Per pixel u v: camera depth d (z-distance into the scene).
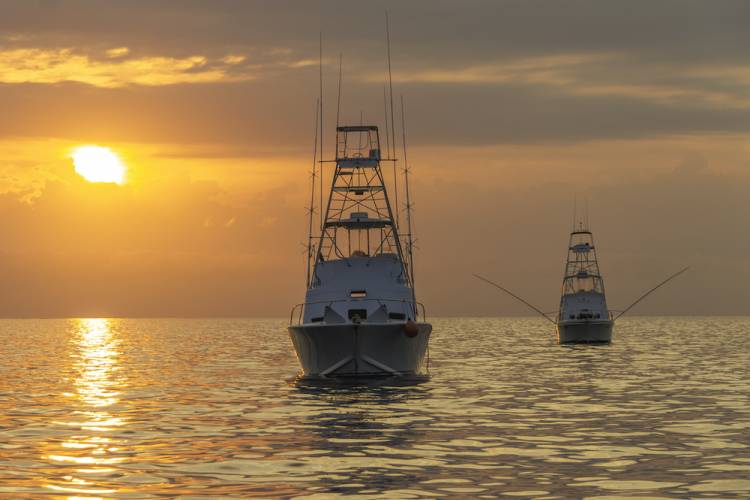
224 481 23.86
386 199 56.44
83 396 46.59
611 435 31.58
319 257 56.09
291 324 55.06
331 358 50.62
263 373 63.03
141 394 47.56
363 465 26.03
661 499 21.81
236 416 37.38
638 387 49.97
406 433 32.22
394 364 51.12
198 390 49.72
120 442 30.47
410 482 23.67
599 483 23.56
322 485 23.34
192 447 29.34
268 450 28.70
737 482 23.66
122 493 22.47
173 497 22.06
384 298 53.38
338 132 56.97
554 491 22.62
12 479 24.19
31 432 33.00
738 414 37.38
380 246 56.94
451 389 48.22
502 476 24.42
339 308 52.97
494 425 34.16
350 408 39.84
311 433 32.38
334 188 56.75
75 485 23.42
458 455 27.66
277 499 21.84
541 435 31.59
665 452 28.06
